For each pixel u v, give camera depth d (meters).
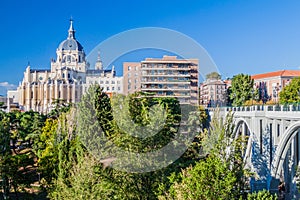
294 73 99.25
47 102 120.19
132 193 15.58
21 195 34.16
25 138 52.31
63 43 149.38
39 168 31.69
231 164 14.19
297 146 32.53
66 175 21.25
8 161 30.00
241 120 35.44
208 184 13.38
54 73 138.62
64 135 26.05
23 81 140.12
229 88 84.06
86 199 16.36
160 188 15.19
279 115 29.52
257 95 81.50
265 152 31.83
